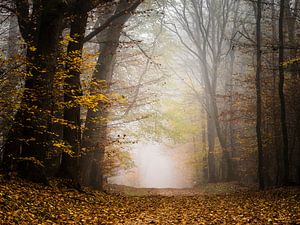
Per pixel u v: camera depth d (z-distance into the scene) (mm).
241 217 10102
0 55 10234
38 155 11633
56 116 14859
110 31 17984
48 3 11648
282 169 27188
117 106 20594
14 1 14680
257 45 20438
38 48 11602
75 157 13945
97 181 18156
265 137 25953
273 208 11555
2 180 10219
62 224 8234
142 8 25312
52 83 11664
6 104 9914
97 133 17094
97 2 14289
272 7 24750
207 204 14008
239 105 29578
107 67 17719
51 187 11820
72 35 13414
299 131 23312
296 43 22297
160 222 9547
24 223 7387
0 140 14859
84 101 11586
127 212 11352
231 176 30938
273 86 25328
